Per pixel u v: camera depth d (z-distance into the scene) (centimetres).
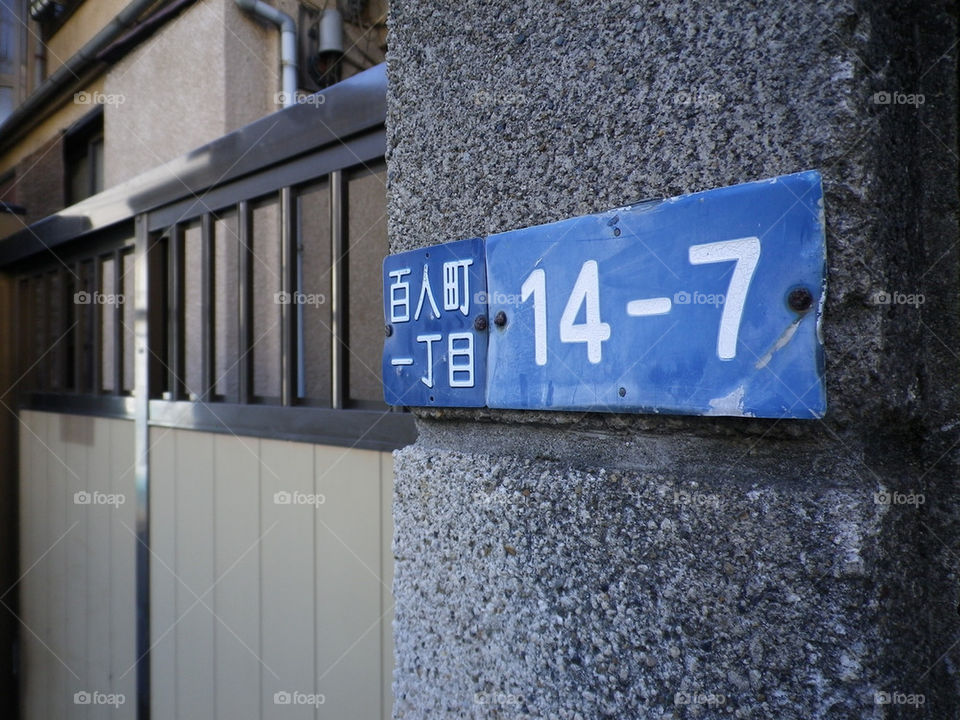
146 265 231
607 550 79
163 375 233
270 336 266
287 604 177
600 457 84
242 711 189
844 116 63
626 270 77
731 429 71
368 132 149
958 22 66
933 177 67
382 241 322
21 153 408
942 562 65
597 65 81
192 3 271
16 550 336
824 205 64
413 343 104
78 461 281
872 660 62
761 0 68
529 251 87
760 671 68
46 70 381
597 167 81
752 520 69
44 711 308
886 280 63
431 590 99
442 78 99
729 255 69
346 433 159
